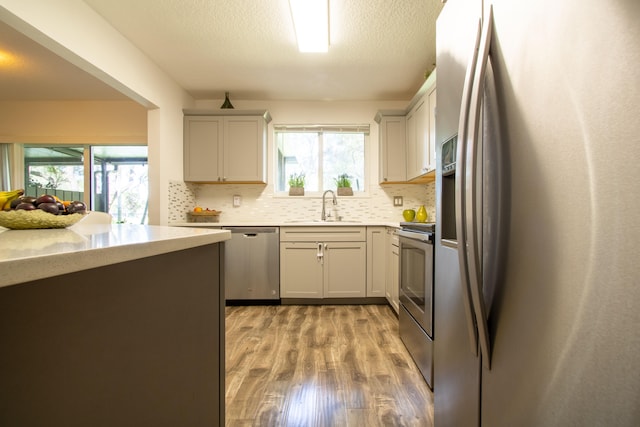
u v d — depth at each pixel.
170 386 0.81
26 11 1.55
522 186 0.65
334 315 2.72
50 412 0.58
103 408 0.65
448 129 1.12
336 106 3.64
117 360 0.68
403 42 2.41
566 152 0.53
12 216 0.84
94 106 3.64
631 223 0.42
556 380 0.56
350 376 1.68
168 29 2.24
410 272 1.93
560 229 0.55
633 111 0.42
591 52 0.49
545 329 0.58
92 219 1.57
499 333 0.74
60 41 1.76
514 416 0.68
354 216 3.62
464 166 0.83
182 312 0.84
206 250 0.93
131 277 0.70
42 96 3.48
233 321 2.57
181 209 3.28
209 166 3.33
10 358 0.54
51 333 0.58
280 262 3.04
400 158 3.31
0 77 2.97
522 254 0.65
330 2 1.96
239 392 1.54
